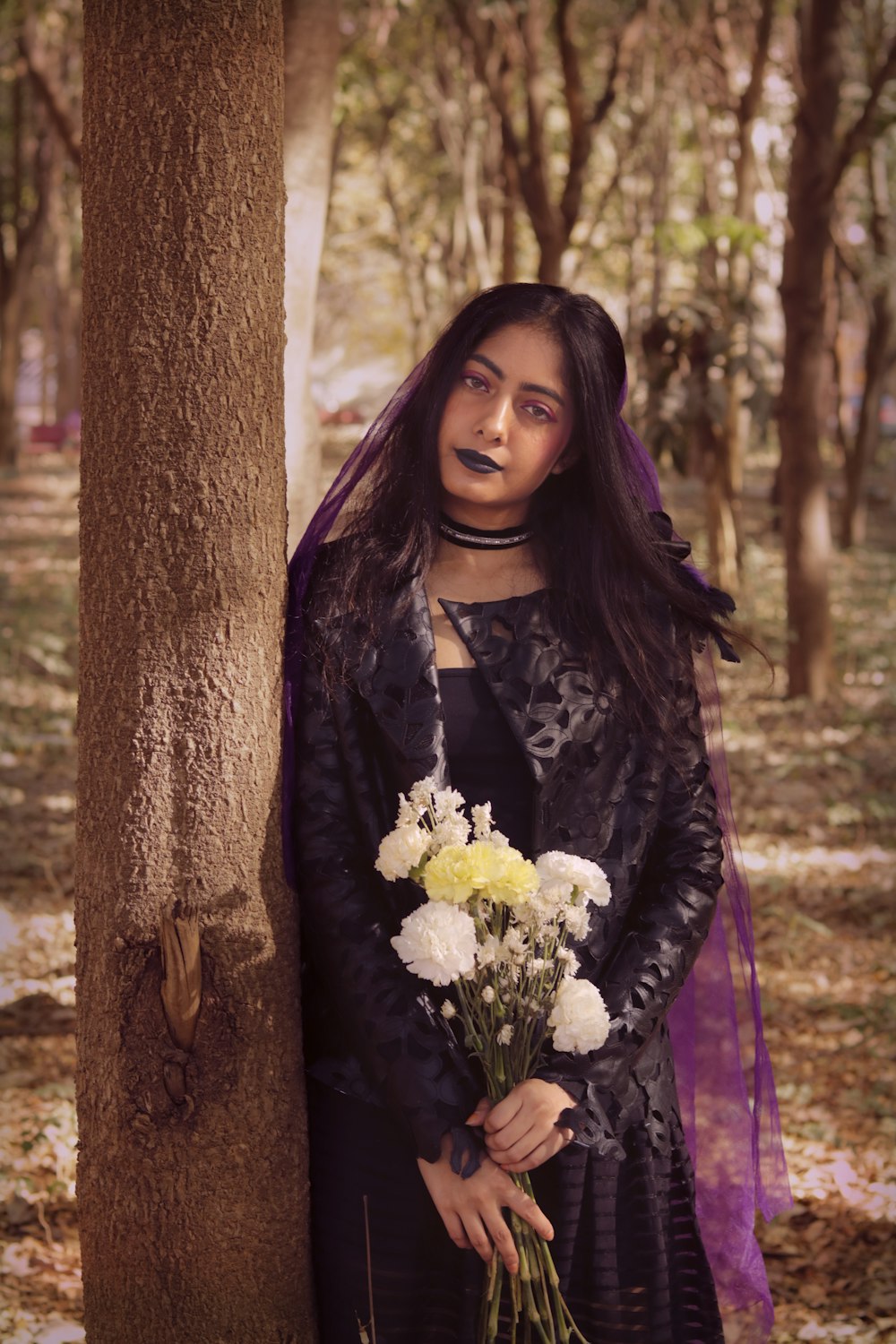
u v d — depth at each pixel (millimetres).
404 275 25828
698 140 20078
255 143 1921
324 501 2221
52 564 15898
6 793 7723
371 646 2070
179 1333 2027
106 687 1966
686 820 2143
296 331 3969
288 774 2070
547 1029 1901
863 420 18188
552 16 13273
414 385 2211
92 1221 2043
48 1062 4707
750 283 12086
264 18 1914
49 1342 3104
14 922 5953
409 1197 2006
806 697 10500
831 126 9891
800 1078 4781
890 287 17812
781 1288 3549
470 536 2180
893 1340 3201
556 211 11867
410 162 24766
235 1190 2012
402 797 1948
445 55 19453
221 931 1983
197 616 1952
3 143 26250
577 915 1906
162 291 1891
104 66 1874
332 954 1982
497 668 2086
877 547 19031
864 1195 3961
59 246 32906
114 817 1970
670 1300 2078
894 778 8547
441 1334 2016
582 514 2225
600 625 2166
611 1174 2010
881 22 15523
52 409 44906
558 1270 1992
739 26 16625
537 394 2131
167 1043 1978
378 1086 1959
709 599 2264
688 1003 2402
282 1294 2070
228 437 1940
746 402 11695
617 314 26812
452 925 1845
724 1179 2383
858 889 6660
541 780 2037
